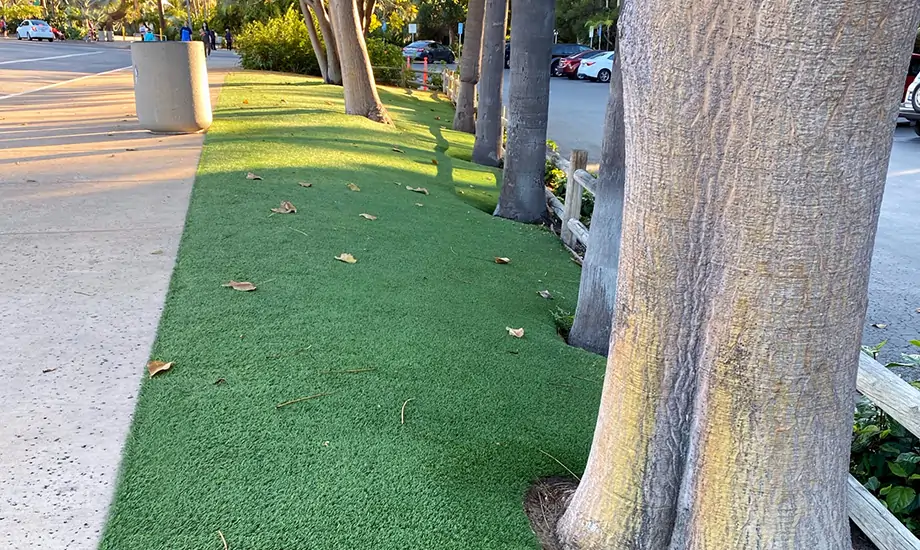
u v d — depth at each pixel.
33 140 7.55
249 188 5.77
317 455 2.41
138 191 5.52
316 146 8.07
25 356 2.89
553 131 13.54
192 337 3.16
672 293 1.79
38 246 4.20
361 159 7.87
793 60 1.43
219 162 6.66
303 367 3.01
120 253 4.14
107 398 2.62
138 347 3.03
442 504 2.25
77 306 3.39
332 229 5.00
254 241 4.52
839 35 1.39
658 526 1.98
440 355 3.34
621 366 1.95
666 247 1.75
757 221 1.56
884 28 1.39
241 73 18.91
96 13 56.12
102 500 2.09
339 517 2.12
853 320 1.62
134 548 1.92
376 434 2.59
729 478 1.75
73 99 11.60
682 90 1.61
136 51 7.79
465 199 7.38
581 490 2.17
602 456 2.06
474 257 5.20
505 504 2.31
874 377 2.19
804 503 1.74
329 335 3.35
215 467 2.29
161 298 3.54
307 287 3.88
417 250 5.00
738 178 1.57
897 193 8.88
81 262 3.97
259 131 8.66
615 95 3.72
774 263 1.56
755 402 1.67
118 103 11.16
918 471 2.61
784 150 1.49
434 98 19.83
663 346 1.84
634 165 1.79
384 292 4.02
